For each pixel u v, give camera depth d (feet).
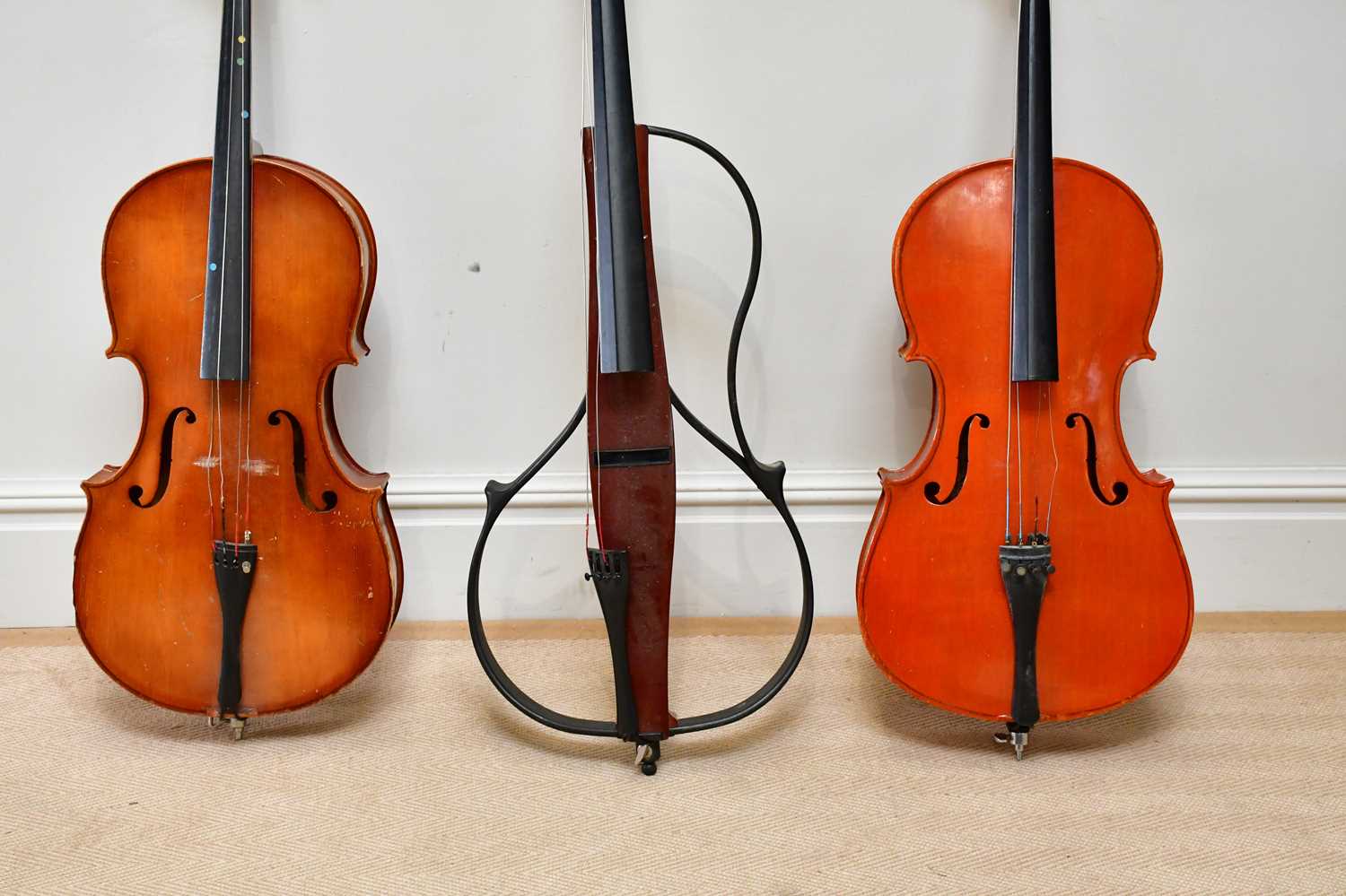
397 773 5.36
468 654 6.69
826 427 7.02
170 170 5.37
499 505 5.44
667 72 6.63
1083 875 4.51
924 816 4.96
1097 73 6.65
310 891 4.42
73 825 4.87
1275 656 6.56
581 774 5.37
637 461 5.17
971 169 5.30
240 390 5.42
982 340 5.31
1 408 6.88
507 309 6.88
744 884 4.46
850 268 6.86
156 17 6.52
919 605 5.36
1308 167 6.75
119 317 5.44
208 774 5.34
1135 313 5.36
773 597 7.19
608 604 5.18
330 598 5.52
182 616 5.53
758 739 5.71
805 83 6.66
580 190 6.75
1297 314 6.91
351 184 6.71
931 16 6.59
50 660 6.58
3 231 6.70
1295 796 5.10
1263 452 7.06
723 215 6.79
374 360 6.90
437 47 6.59
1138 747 5.58
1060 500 5.31
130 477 5.48
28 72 6.54
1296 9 6.57
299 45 6.55
